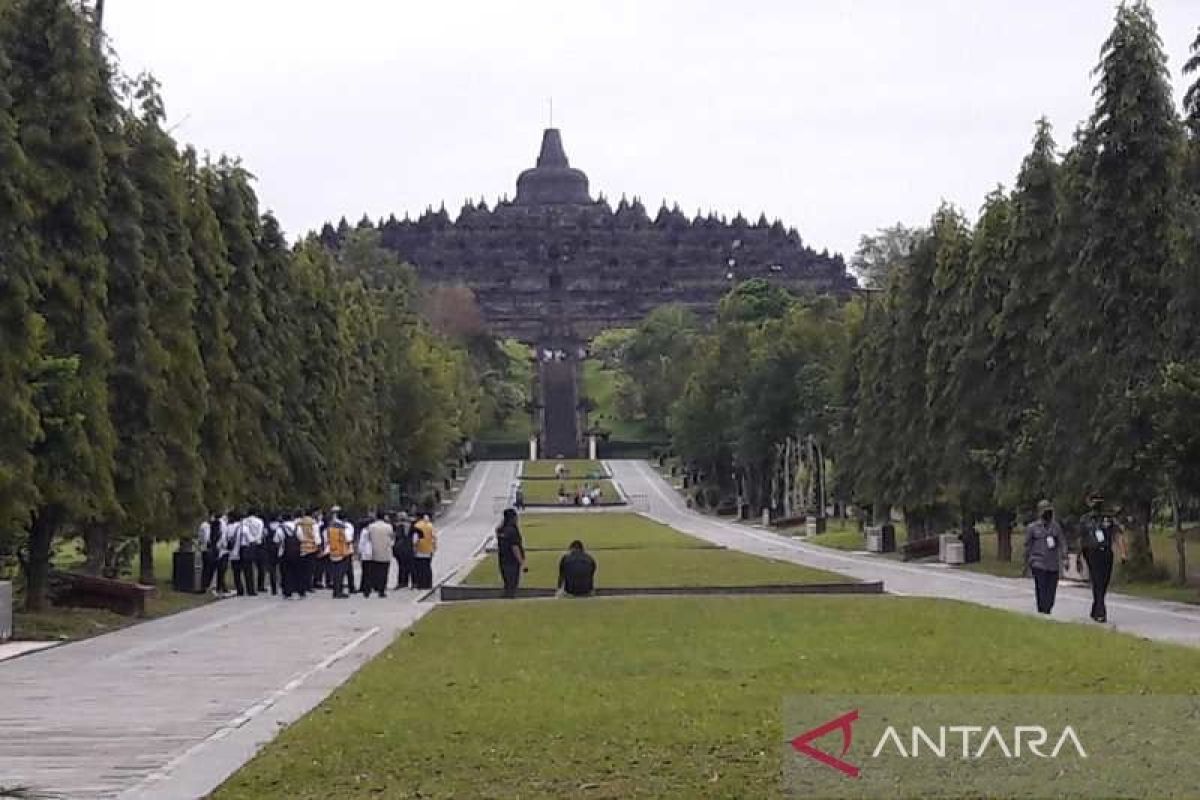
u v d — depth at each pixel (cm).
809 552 8425
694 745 1858
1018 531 9144
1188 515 5772
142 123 4947
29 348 3791
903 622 3509
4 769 1852
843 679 2420
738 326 14350
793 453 12319
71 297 4166
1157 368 4869
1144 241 5094
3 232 3809
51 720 2244
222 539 5347
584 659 2830
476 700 2284
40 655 3234
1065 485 5200
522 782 1675
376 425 9425
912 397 7456
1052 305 5412
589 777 1689
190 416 4944
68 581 4284
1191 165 4912
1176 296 4738
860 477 8331
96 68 4466
